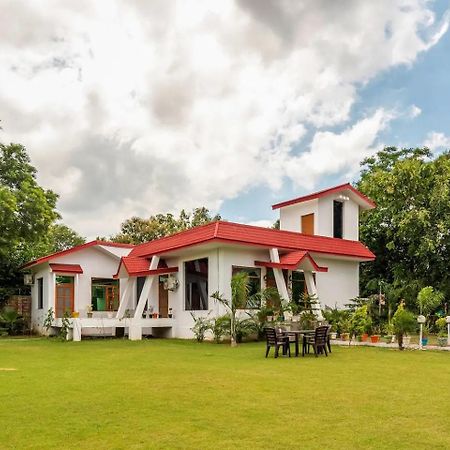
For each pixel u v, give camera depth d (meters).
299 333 13.00
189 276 20.34
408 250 25.20
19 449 5.20
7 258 25.02
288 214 23.91
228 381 9.02
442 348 14.69
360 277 27.91
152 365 11.27
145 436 5.60
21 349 15.48
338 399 7.45
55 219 25.36
